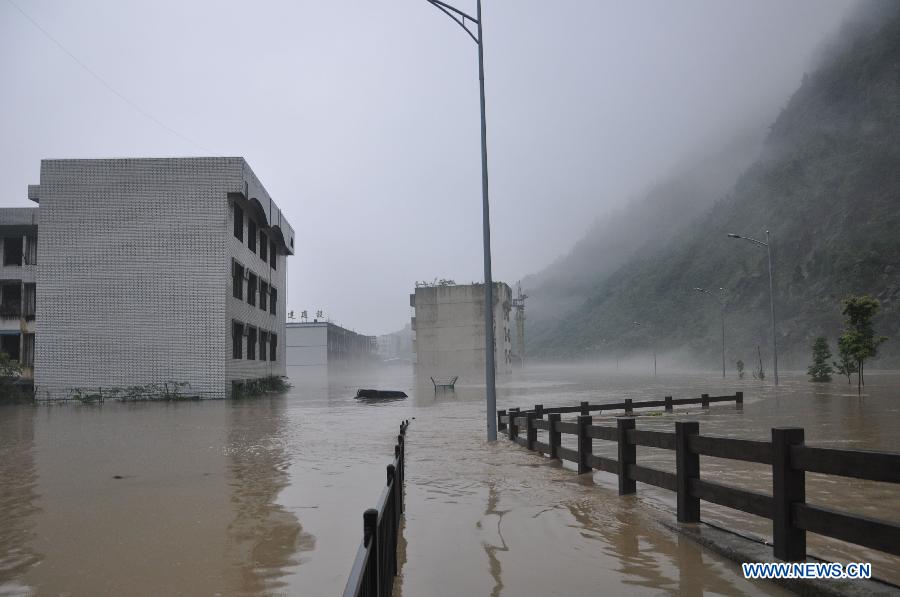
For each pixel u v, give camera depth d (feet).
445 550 19.60
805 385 137.28
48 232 112.88
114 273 112.68
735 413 67.72
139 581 17.44
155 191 113.70
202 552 20.01
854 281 370.32
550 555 18.98
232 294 117.39
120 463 39.17
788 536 16.81
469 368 299.79
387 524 14.67
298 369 286.46
